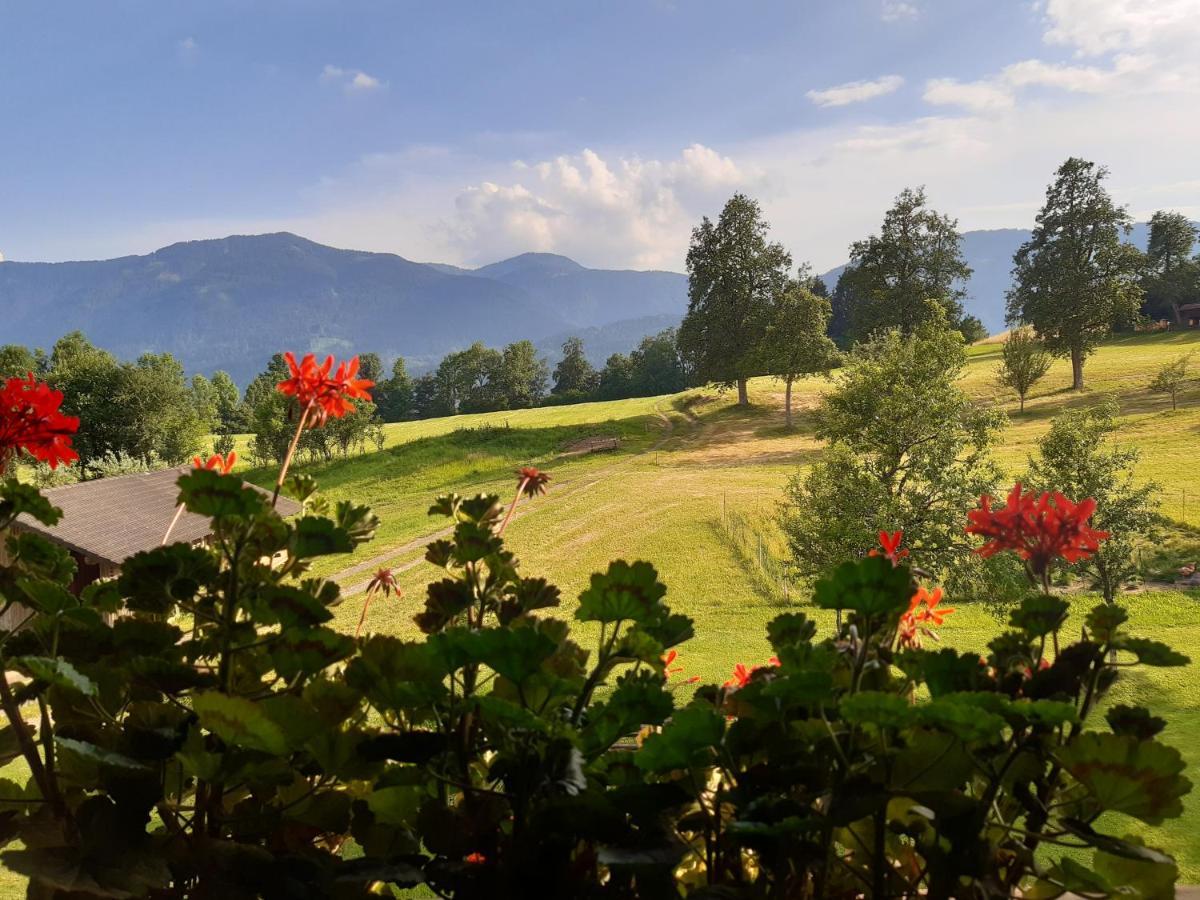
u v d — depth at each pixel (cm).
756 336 5659
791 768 110
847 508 1764
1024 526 142
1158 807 97
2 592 119
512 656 103
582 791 100
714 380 5916
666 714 109
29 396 127
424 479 4488
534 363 12119
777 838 102
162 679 116
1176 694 993
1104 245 5344
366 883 111
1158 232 8769
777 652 132
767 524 2873
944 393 1830
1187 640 1419
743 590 2142
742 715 131
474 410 11475
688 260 5872
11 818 119
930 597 176
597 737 112
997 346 8338
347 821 124
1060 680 114
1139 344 7431
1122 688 1016
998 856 118
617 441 5172
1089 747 99
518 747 107
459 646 103
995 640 131
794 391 6781
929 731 111
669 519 3089
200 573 124
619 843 102
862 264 6322
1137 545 2177
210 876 109
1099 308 5316
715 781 147
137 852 105
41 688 117
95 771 122
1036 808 111
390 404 11319
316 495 154
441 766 119
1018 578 1516
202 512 115
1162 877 111
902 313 6009
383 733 120
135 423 4909
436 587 143
